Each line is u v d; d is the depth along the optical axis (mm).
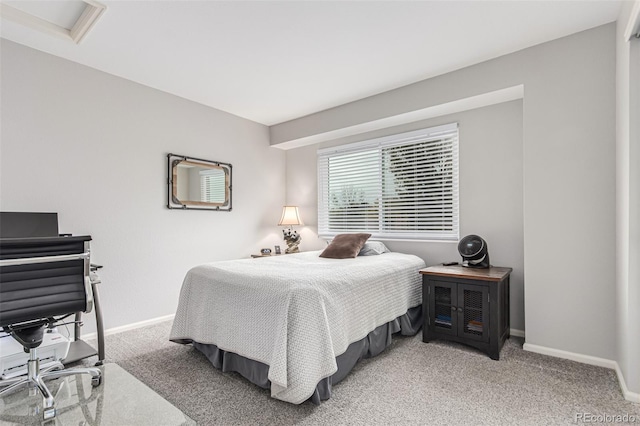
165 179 3549
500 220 3129
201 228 3877
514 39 2543
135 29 2402
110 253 3123
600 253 2350
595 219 2367
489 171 3189
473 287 2637
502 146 3115
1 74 2533
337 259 3258
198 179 3842
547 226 2553
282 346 1851
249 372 2143
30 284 1780
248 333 2115
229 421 1760
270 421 1759
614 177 2299
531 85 2641
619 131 2191
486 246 2973
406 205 3771
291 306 1941
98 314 2443
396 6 2150
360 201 4180
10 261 1692
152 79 3252
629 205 1940
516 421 1741
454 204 3422
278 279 2178
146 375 2279
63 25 2447
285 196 4965
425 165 3631
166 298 3533
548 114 2561
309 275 2285
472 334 2652
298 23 2330
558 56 2527
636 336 1917
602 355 2344
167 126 3566
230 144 4215
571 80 2473
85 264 1964
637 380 1913
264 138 4680
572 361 2439
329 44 2609
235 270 2518
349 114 3861
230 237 4191
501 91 2832
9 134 2564
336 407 1888
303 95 3652
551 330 2545
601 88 2355
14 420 1696
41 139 2721
